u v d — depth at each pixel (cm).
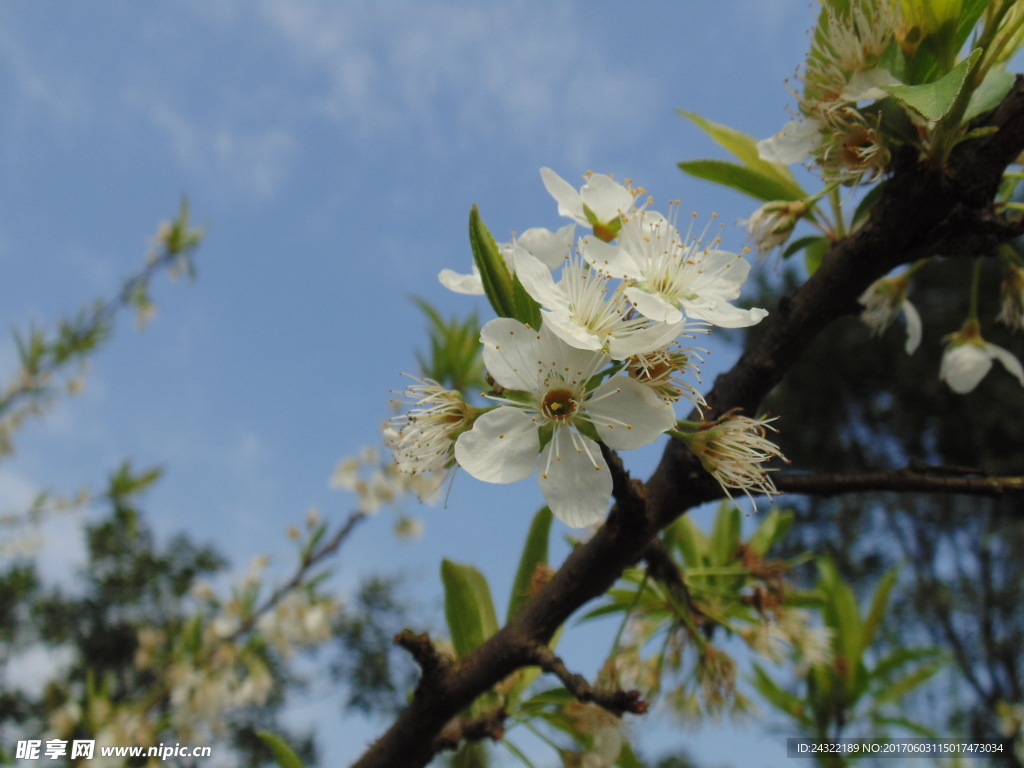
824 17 11
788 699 16
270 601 27
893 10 10
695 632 12
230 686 27
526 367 9
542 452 9
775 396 89
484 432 9
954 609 75
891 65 10
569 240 9
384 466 30
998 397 76
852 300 10
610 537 9
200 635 27
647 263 9
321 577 27
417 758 9
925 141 10
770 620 12
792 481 9
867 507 82
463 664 9
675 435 9
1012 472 76
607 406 8
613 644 10
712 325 9
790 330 10
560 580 9
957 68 8
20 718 56
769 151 11
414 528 29
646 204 9
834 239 11
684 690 12
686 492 9
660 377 9
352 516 28
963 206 9
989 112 10
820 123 10
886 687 17
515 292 9
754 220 11
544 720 10
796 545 82
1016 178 11
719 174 12
